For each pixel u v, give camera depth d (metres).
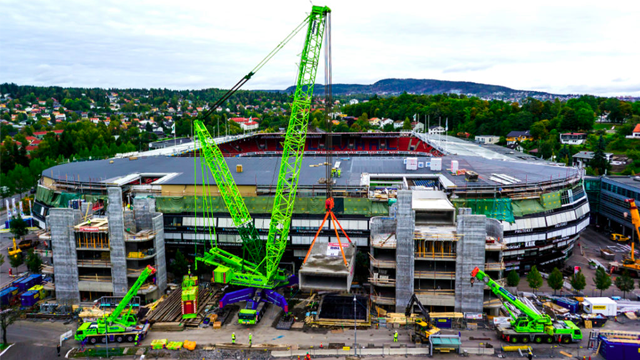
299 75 96.75
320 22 94.38
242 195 121.69
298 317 95.00
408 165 147.12
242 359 78.56
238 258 104.88
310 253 102.62
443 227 97.75
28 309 98.44
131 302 98.75
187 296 91.62
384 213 110.94
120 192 97.44
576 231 123.81
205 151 109.88
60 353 81.19
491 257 99.50
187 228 115.62
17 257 116.62
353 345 82.38
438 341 79.31
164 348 82.38
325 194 120.62
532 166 151.62
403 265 91.75
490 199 114.81
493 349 79.81
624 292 104.12
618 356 75.88
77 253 102.06
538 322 81.88
